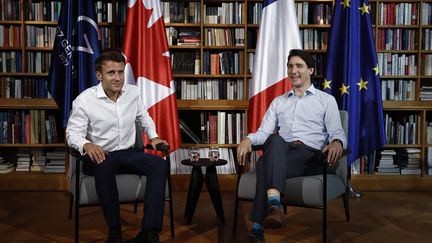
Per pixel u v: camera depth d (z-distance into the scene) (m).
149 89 3.94
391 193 4.30
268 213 2.37
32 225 3.17
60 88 3.96
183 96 4.56
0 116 4.34
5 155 4.55
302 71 2.94
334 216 3.44
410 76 4.48
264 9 4.00
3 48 4.37
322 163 2.81
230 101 4.43
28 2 4.42
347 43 4.01
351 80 4.00
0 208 3.67
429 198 4.08
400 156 4.52
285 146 2.58
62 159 4.41
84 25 3.95
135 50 3.95
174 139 3.92
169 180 2.85
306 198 2.53
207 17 4.51
